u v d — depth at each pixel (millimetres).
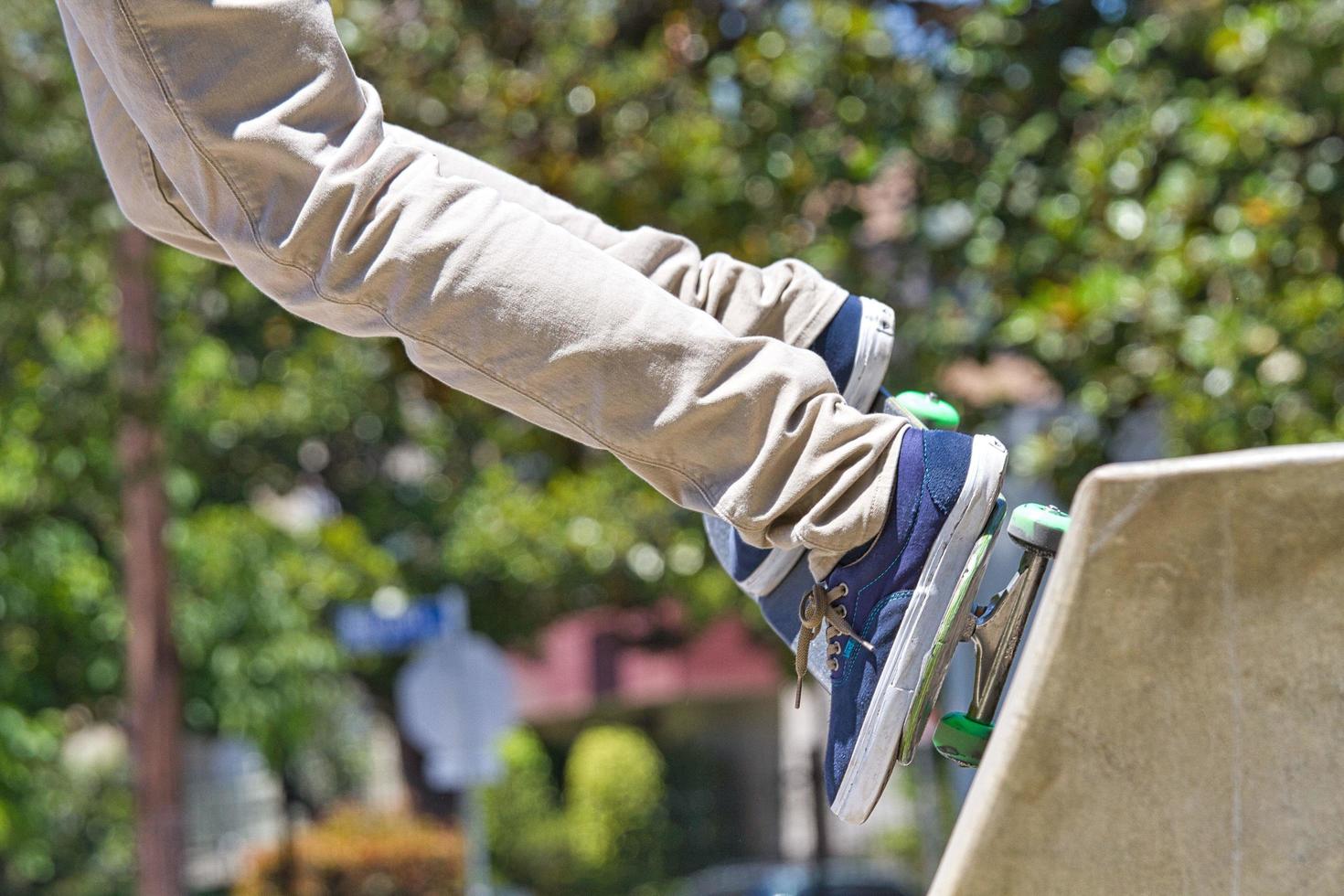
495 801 25234
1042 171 7062
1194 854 1354
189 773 19250
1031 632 1358
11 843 12930
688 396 1839
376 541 18859
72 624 13922
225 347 14930
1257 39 6414
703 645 22375
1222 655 1333
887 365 2197
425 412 18344
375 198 1884
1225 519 1315
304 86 1890
